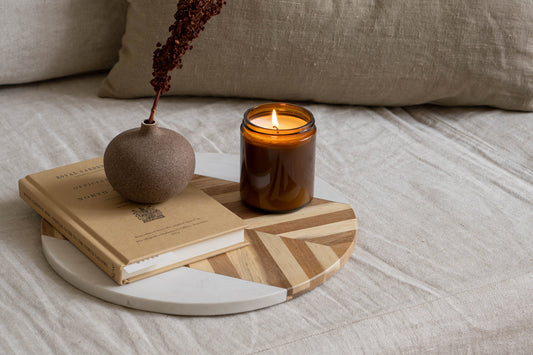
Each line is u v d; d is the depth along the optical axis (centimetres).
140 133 85
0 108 133
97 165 98
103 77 152
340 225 91
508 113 139
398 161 118
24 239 90
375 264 89
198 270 81
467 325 81
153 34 133
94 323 75
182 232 82
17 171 110
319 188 101
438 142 127
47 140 121
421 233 96
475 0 132
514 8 133
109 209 86
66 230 85
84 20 141
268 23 131
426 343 79
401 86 136
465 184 111
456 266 90
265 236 88
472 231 98
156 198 85
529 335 86
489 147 126
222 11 130
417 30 132
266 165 88
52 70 143
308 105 141
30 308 77
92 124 129
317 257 84
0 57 135
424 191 108
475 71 134
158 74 82
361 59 133
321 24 131
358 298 82
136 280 78
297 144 88
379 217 100
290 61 133
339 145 124
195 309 76
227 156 111
